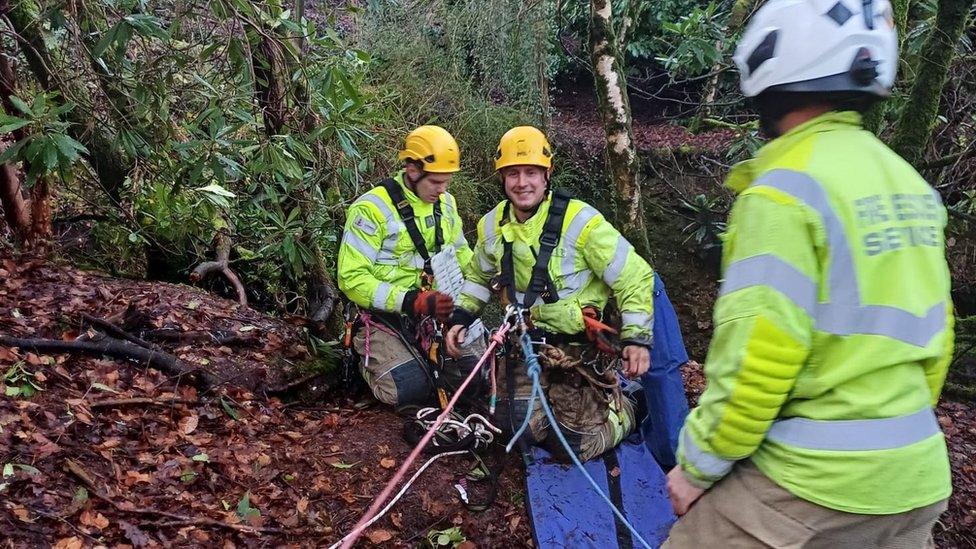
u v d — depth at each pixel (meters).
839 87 1.51
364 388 3.87
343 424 3.42
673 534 1.76
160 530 2.43
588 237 3.00
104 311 3.74
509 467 3.25
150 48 4.28
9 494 2.34
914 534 1.55
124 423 2.90
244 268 5.74
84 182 4.79
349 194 4.84
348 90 4.10
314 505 2.80
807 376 1.48
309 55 4.29
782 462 1.52
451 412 3.40
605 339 3.04
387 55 7.22
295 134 4.38
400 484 3.01
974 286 6.06
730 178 1.69
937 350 1.50
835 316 1.43
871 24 1.51
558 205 3.04
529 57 7.57
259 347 3.87
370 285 3.44
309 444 3.17
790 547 1.52
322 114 4.23
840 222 1.43
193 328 3.86
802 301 1.41
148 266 5.50
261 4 3.95
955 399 5.01
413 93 7.22
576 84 9.70
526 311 3.02
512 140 2.97
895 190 1.50
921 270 1.49
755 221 1.47
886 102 4.53
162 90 4.08
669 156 7.29
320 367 3.87
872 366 1.43
